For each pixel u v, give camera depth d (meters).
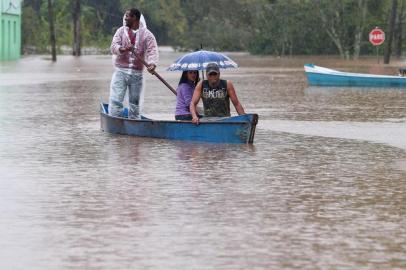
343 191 23.27
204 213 20.61
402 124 38.91
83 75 84.56
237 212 20.73
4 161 28.31
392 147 31.70
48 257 16.95
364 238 18.34
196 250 17.42
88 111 45.31
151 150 30.58
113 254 17.16
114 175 25.59
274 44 165.25
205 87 33.34
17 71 94.19
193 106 33.09
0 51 135.88
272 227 19.27
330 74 66.00
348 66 106.12
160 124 33.44
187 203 21.72
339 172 26.25
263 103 50.22
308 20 161.62
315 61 130.25
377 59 134.25
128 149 30.89
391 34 110.81
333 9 147.38
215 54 34.44
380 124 38.91
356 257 16.94
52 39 132.75
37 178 25.19
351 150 30.86
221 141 32.50
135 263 16.56
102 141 33.09
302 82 71.94
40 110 45.78
